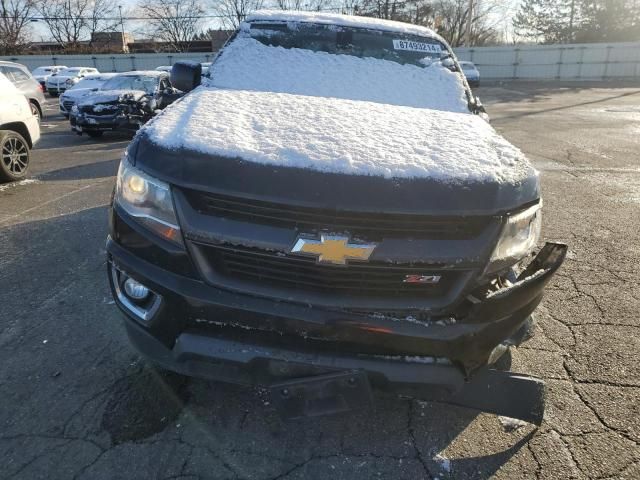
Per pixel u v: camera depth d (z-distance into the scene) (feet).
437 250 6.29
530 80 124.26
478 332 6.57
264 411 8.02
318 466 7.02
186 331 6.65
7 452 7.06
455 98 11.27
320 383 6.48
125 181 7.09
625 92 84.89
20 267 13.39
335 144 7.08
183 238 6.47
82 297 11.71
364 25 12.92
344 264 6.18
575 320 11.12
